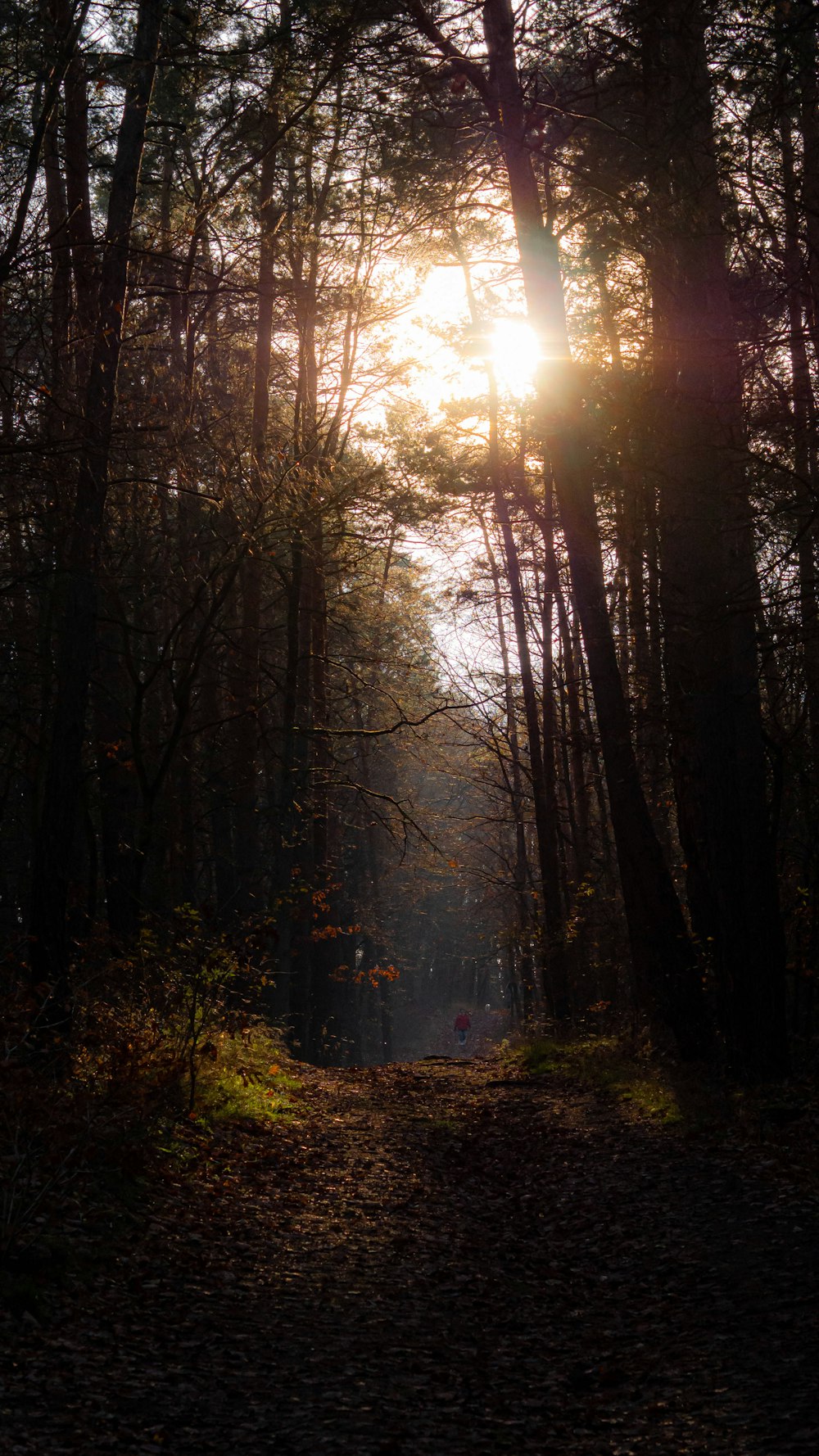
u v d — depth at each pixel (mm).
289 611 22031
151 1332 5852
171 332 21562
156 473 13023
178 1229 7617
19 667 15703
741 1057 12484
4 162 10750
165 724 20688
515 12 12305
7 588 13117
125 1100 8742
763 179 9422
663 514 11805
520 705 28547
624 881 14734
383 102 12234
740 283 11641
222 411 17766
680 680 13602
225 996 15133
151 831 15352
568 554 14898
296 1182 9547
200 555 17859
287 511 15633
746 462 9281
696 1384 5195
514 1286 7184
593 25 11320
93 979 11320
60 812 10898
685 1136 10648
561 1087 15789
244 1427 4824
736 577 11805
